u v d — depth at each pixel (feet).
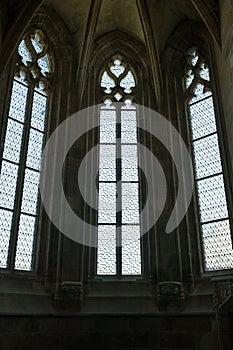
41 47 55.72
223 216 44.96
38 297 41.11
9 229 43.19
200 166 49.60
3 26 46.50
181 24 58.23
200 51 55.62
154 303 42.34
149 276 44.11
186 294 42.29
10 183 44.98
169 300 41.63
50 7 56.08
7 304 38.60
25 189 46.26
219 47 47.37
